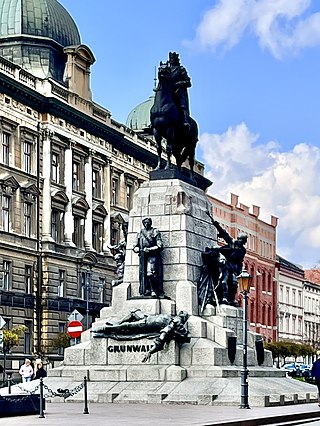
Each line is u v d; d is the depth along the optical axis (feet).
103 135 350.64
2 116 287.89
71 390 126.00
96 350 135.23
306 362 521.65
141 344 132.87
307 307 577.84
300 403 134.92
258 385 133.18
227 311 139.74
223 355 133.69
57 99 311.68
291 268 548.72
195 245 141.59
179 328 131.44
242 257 146.82
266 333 495.00
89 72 342.85
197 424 89.81
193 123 150.00
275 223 522.47
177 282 138.10
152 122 146.72
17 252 293.43
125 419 98.07
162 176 144.46
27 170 305.12
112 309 139.44
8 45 335.88
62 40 344.08
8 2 339.77
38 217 307.37
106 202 355.36
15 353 284.00
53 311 307.37
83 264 330.75
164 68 146.10
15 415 104.32
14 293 289.53
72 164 329.31
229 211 451.53
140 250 137.80
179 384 128.47
